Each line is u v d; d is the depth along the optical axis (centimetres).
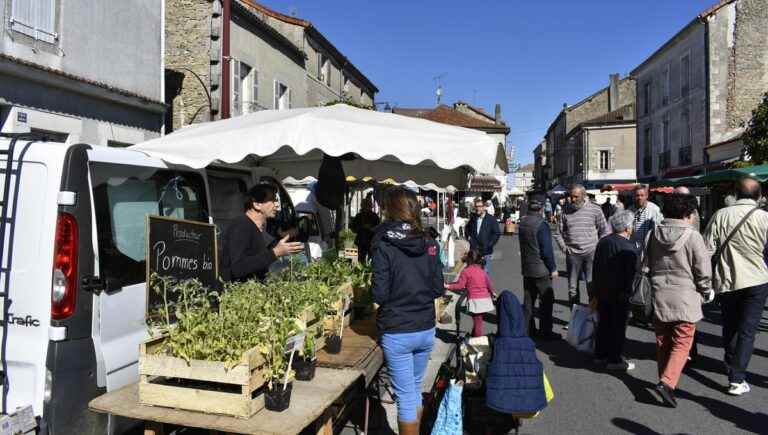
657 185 1495
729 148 2298
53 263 320
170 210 424
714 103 2494
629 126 4325
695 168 2630
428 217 2542
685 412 476
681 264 483
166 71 1505
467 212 3012
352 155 593
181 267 397
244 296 330
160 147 435
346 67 2703
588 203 815
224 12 1112
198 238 418
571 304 835
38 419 312
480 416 406
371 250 359
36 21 933
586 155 4434
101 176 353
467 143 476
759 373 570
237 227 435
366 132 447
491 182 2394
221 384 296
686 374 574
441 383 415
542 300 712
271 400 283
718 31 2486
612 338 592
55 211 325
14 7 888
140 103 1195
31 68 903
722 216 526
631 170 4334
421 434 401
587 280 806
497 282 1226
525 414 373
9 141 340
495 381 379
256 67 1745
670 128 3028
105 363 335
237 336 288
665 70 3105
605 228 809
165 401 287
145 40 1224
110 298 344
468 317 852
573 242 809
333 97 2542
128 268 362
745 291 507
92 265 333
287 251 445
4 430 290
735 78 2466
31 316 320
